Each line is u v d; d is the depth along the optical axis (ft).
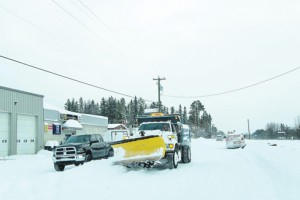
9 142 114.42
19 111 119.75
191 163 63.41
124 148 48.91
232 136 137.18
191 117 462.19
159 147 47.67
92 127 187.83
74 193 31.53
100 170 46.24
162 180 39.27
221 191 31.14
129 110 374.63
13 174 54.54
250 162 59.52
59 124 150.41
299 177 33.76
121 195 30.22
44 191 32.58
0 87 110.93
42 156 112.16
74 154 58.95
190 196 29.25
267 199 26.43
